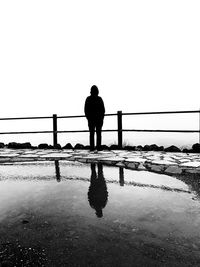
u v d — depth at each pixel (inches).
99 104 247.9
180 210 81.9
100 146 261.4
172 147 251.1
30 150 276.1
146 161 175.5
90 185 113.3
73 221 73.6
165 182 117.3
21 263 53.6
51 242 61.9
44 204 88.0
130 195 98.1
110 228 68.9
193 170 143.1
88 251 57.7
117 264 52.8
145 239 62.9
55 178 127.8
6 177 131.6
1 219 75.6
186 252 57.2
